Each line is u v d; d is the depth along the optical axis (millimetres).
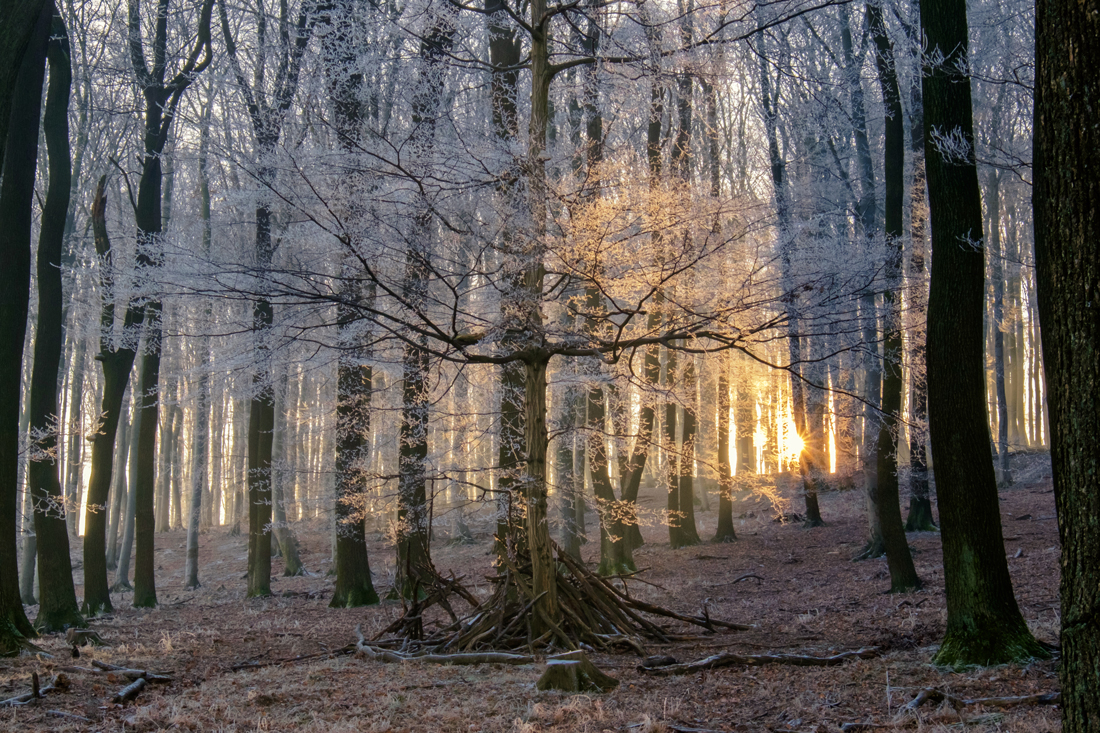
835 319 8562
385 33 8641
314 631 11266
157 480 36750
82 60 20438
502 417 10344
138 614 14656
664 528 25000
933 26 6848
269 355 8602
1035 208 2816
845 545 17828
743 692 6113
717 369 13641
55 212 12555
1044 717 4730
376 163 7508
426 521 9828
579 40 9922
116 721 5770
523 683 6645
